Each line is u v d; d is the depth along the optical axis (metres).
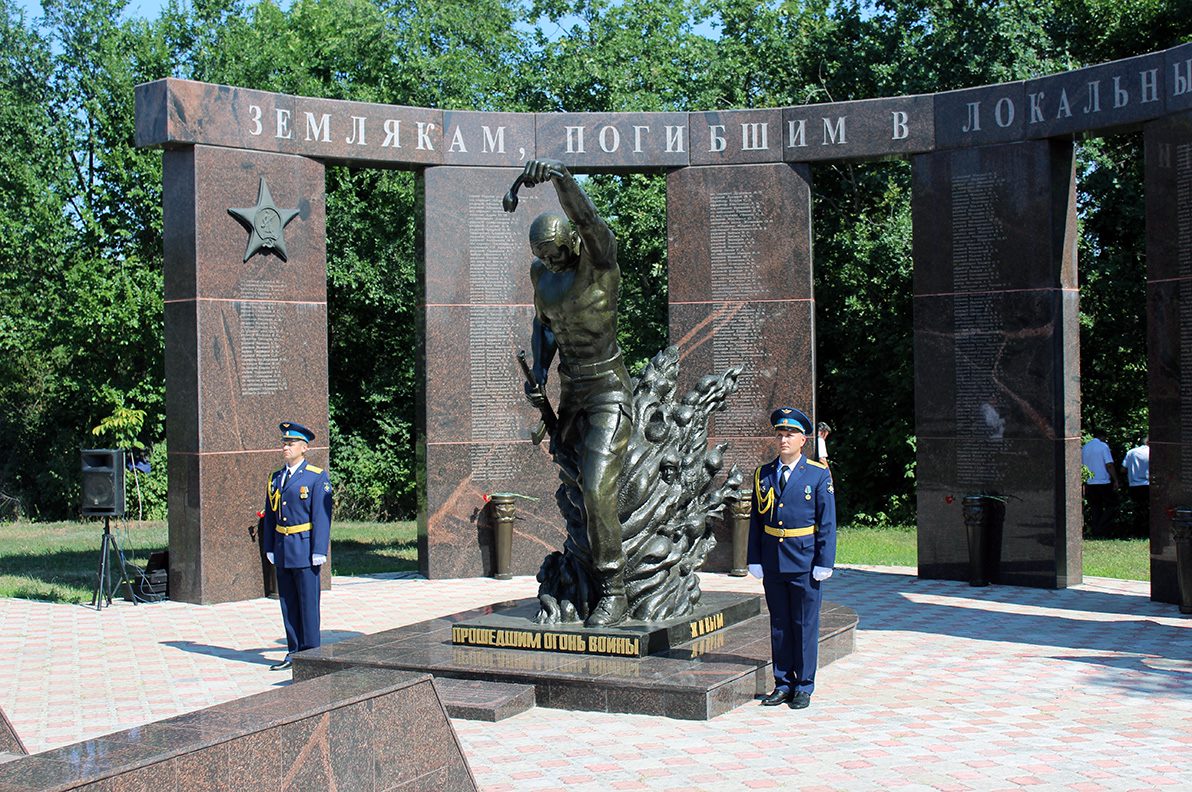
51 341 29.17
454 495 15.38
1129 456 19.84
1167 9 22.52
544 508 15.58
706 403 10.52
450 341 15.41
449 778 5.94
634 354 25.53
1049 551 13.89
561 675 8.16
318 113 14.51
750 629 9.74
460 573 15.38
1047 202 13.95
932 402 14.72
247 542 13.79
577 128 15.65
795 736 7.34
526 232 15.59
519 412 15.53
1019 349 14.12
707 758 6.86
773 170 15.47
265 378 14.02
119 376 28.83
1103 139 22.61
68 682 9.37
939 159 14.70
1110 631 11.00
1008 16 22.16
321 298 14.56
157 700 8.74
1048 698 8.30
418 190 15.65
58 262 28.86
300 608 9.83
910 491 24.91
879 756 6.87
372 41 29.34
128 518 28.89
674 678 8.01
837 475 25.00
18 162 29.08
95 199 29.73
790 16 26.97
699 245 15.66
